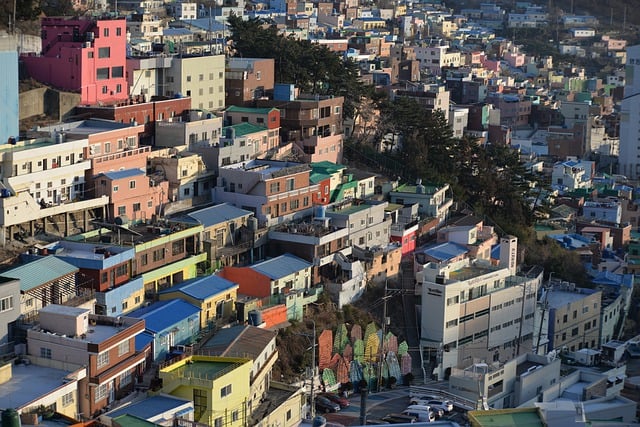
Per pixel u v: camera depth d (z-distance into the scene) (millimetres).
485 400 140625
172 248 146750
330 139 194625
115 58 177250
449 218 199000
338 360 148625
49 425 106500
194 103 190750
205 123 176625
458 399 147250
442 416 141250
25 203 139000
